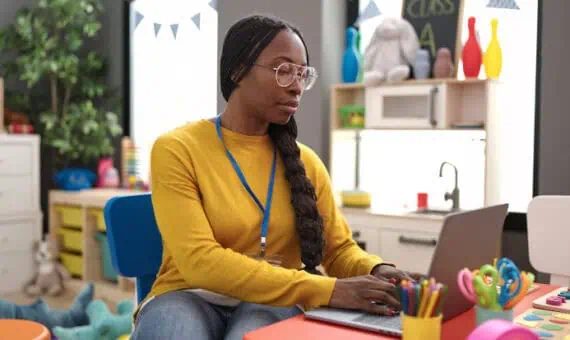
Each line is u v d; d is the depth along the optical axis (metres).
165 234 1.36
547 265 1.60
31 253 4.31
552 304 1.17
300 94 1.42
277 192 1.47
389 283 1.16
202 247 1.30
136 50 4.77
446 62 3.24
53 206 4.53
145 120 4.75
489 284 0.98
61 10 4.34
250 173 1.45
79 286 4.27
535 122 3.13
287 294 1.22
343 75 3.61
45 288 4.27
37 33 4.29
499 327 0.80
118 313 2.78
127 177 4.61
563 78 2.98
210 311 1.36
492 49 3.12
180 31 4.46
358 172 3.80
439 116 3.18
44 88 4.80
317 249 1.43
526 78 3.20
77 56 4.95
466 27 3.39
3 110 4.36
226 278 1.26
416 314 0.87
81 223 4.36
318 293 1.18
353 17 3.82
